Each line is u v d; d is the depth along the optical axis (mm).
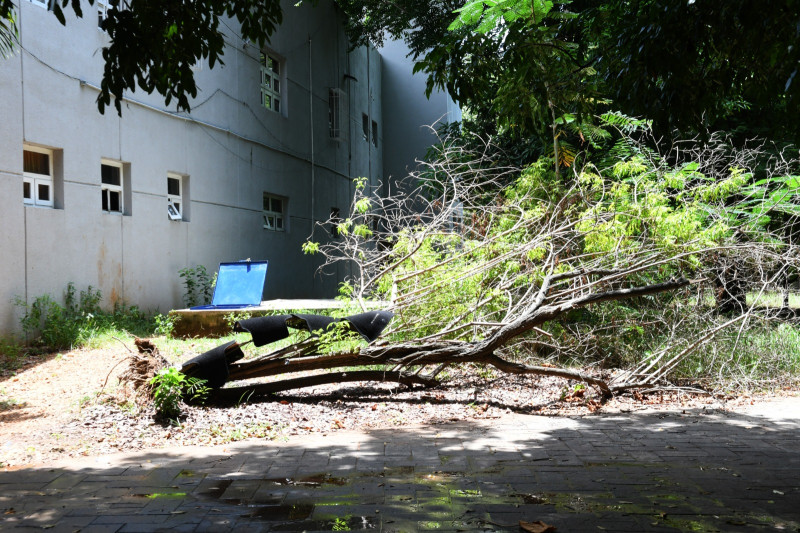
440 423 6805
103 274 12641
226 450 5711
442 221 10008
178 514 4043
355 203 10641
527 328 7672
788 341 9750
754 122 13836
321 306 12477
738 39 4621
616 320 10039
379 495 4402
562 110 9305
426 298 9094
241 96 17484
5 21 10500
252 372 7699
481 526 3818
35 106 11211
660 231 9562
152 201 14008
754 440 5965
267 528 3801
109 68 5098
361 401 7777
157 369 7309
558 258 10477
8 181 10664
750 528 3770
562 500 4285
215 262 16188
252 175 18062
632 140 11414
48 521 3930
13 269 10711
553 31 6211
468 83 6527
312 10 22219
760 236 10234
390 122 29719
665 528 3771
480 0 5668
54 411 7062
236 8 5586
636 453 5512
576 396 8156
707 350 9320
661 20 4570
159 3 5043
